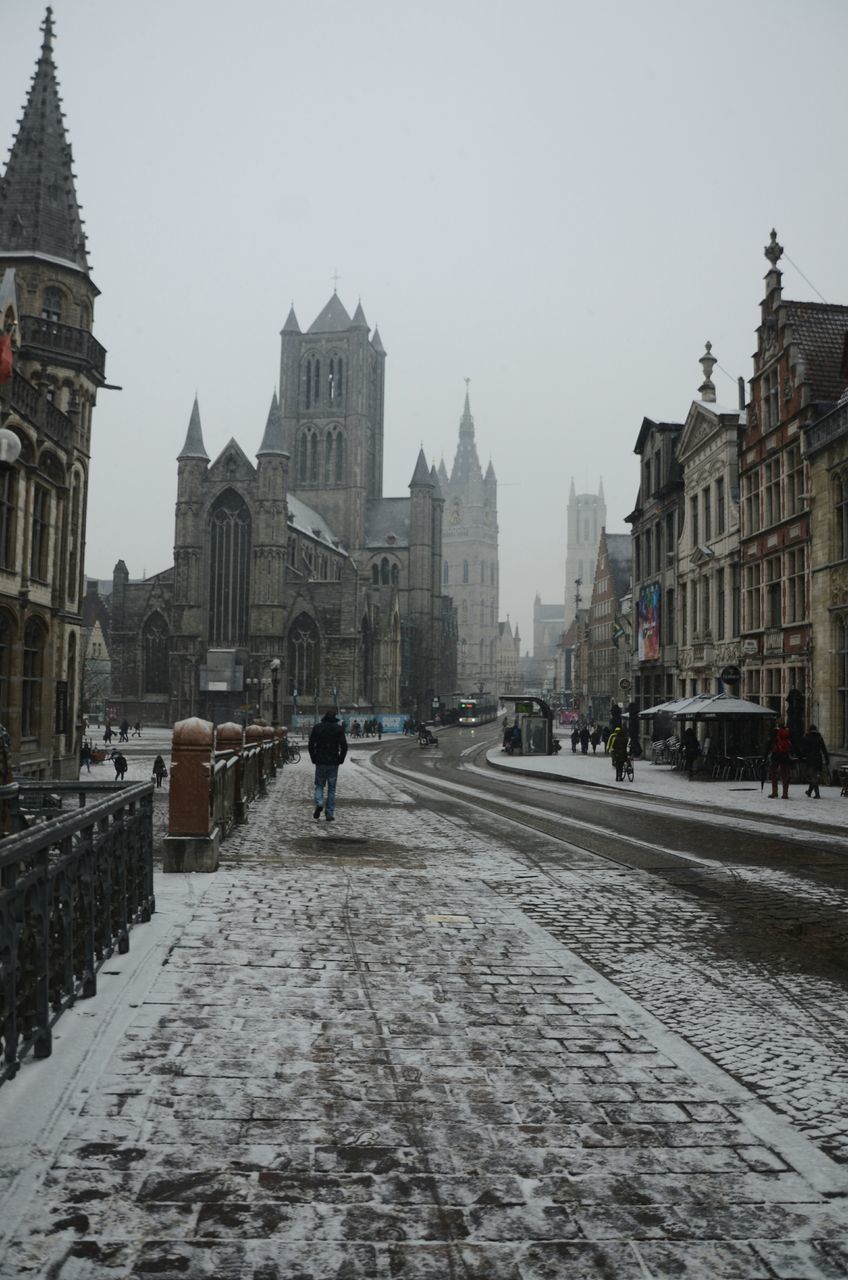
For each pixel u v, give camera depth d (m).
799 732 30.50
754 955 7.88
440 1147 4.29
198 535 99.69
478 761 50.00
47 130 34.53
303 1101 4.74
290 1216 3.70
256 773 21.89
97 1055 5.16
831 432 28.34
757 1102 4.83
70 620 31.00
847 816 20.00
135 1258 3.39
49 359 31.75
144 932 7.93
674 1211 3.78
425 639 134.50
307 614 101.69
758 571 35.25
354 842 14.28
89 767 39.47
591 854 13.70
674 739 42.59
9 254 32.97
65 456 26.94
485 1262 3.42
